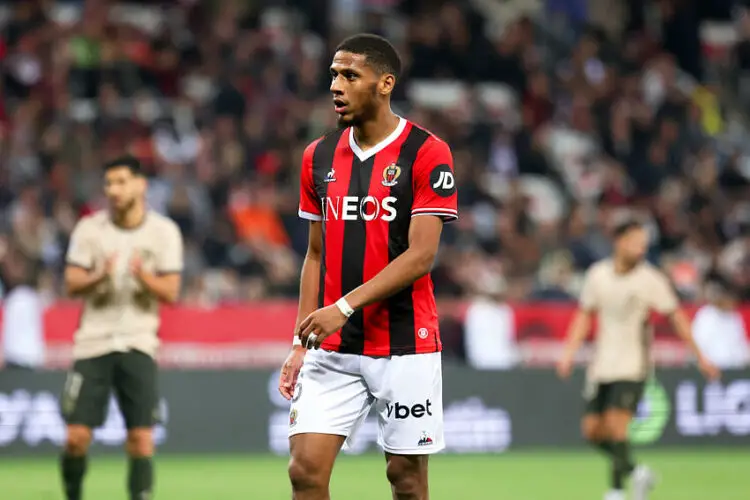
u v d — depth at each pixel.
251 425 43.97
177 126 64.06
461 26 73.94
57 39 66.19
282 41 69.69
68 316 44.44
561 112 73.12
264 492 34.75
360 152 17.98
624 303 32.88
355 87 17.56
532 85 72.62
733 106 79.56
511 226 59.34
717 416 46.72
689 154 69.50
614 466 32.72
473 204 61.09
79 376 26.31
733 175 68.25
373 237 17.78
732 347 48.22
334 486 36.03
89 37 67.62
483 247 57.97
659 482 37.72
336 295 18.02
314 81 68.75
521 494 34.84
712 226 63.91
